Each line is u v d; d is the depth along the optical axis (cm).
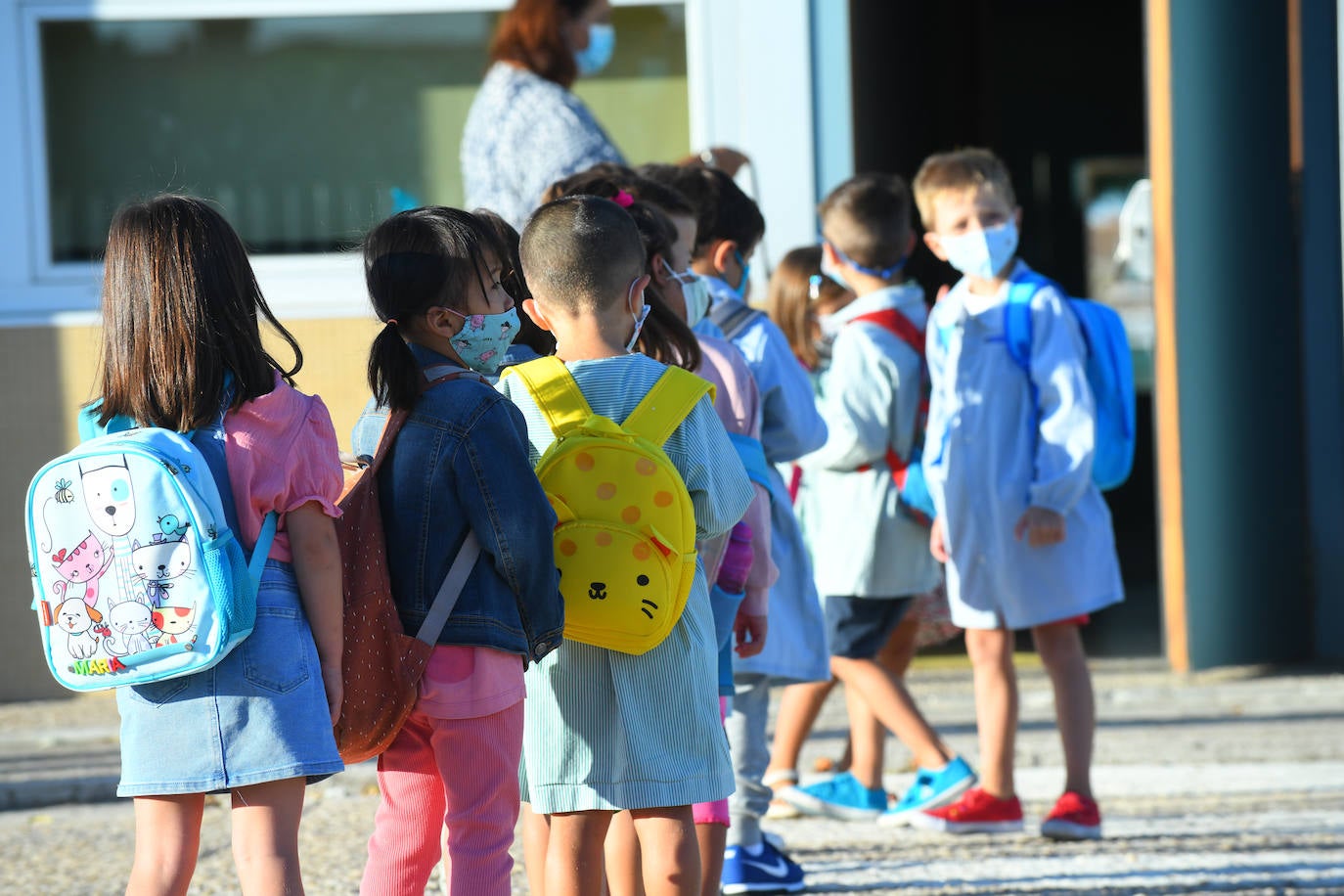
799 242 2356
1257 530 2377
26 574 2308
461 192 2417
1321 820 1638
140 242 948
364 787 1861
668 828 1054
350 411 2344
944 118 3712
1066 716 1572
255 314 973
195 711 913
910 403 1625
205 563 901
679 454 1061
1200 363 2342
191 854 954
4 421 2295
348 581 976
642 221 1202
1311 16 2325
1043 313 1570
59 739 2084
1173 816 1670
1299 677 2305
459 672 977
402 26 2400
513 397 1077
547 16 1862
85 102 2381
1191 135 2319
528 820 1165
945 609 1722
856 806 1681
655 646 1024
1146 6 2355
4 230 2347
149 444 911
